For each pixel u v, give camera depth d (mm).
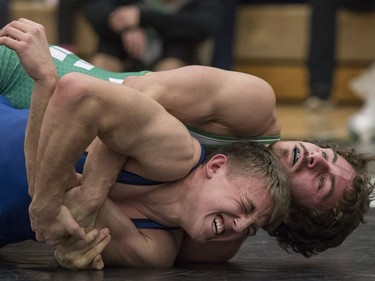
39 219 3842
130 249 4051
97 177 3896
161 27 9109
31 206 3830
